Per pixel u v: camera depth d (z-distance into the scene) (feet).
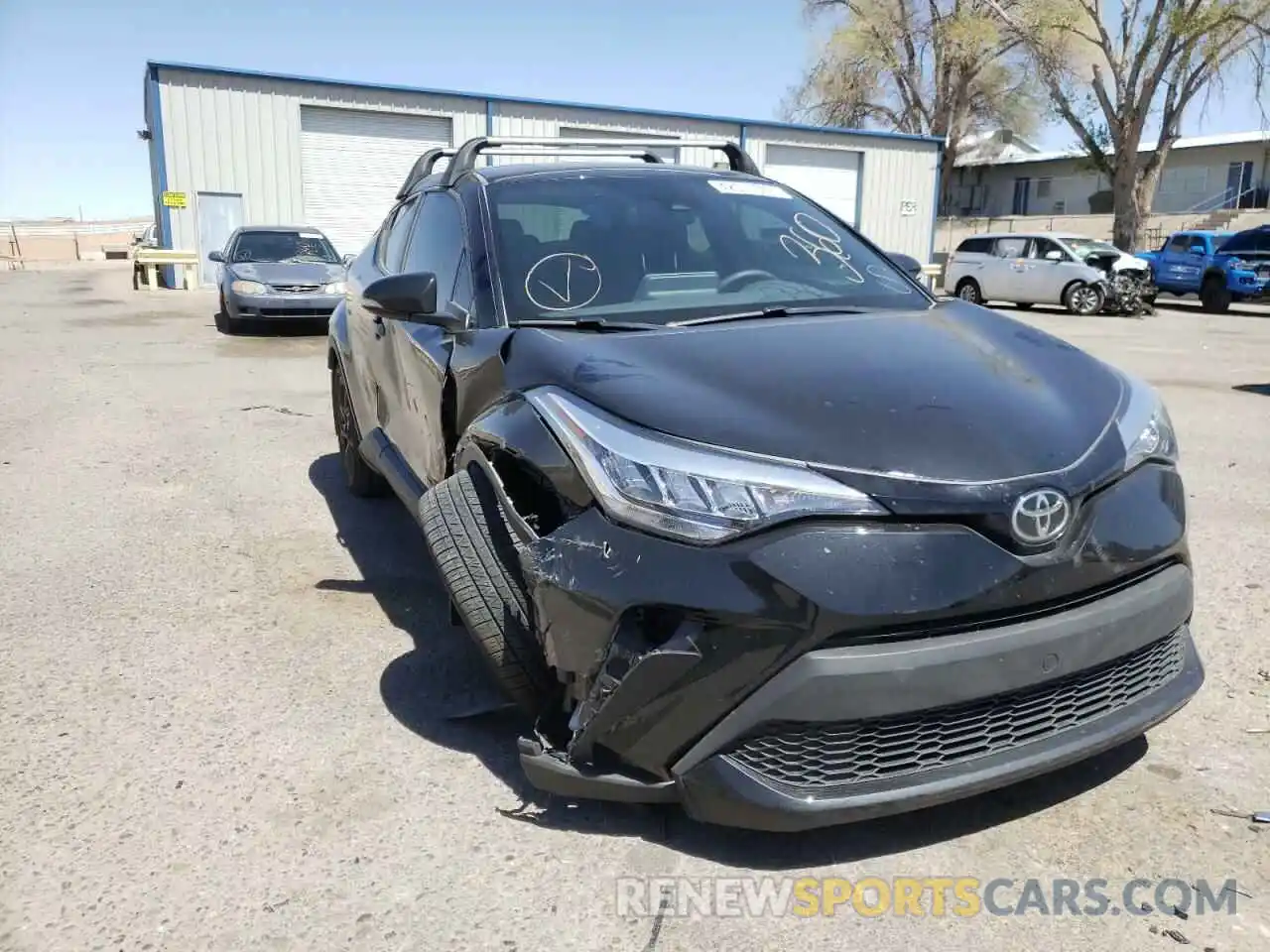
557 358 9.38
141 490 19.51
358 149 79.46
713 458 7.75
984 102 150.10
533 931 7.63
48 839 8.75
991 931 7.61
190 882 8.20
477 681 11.59
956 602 7.39
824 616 7.25
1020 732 8.01
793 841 8.65
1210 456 22.57
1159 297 90.89
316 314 45.65
